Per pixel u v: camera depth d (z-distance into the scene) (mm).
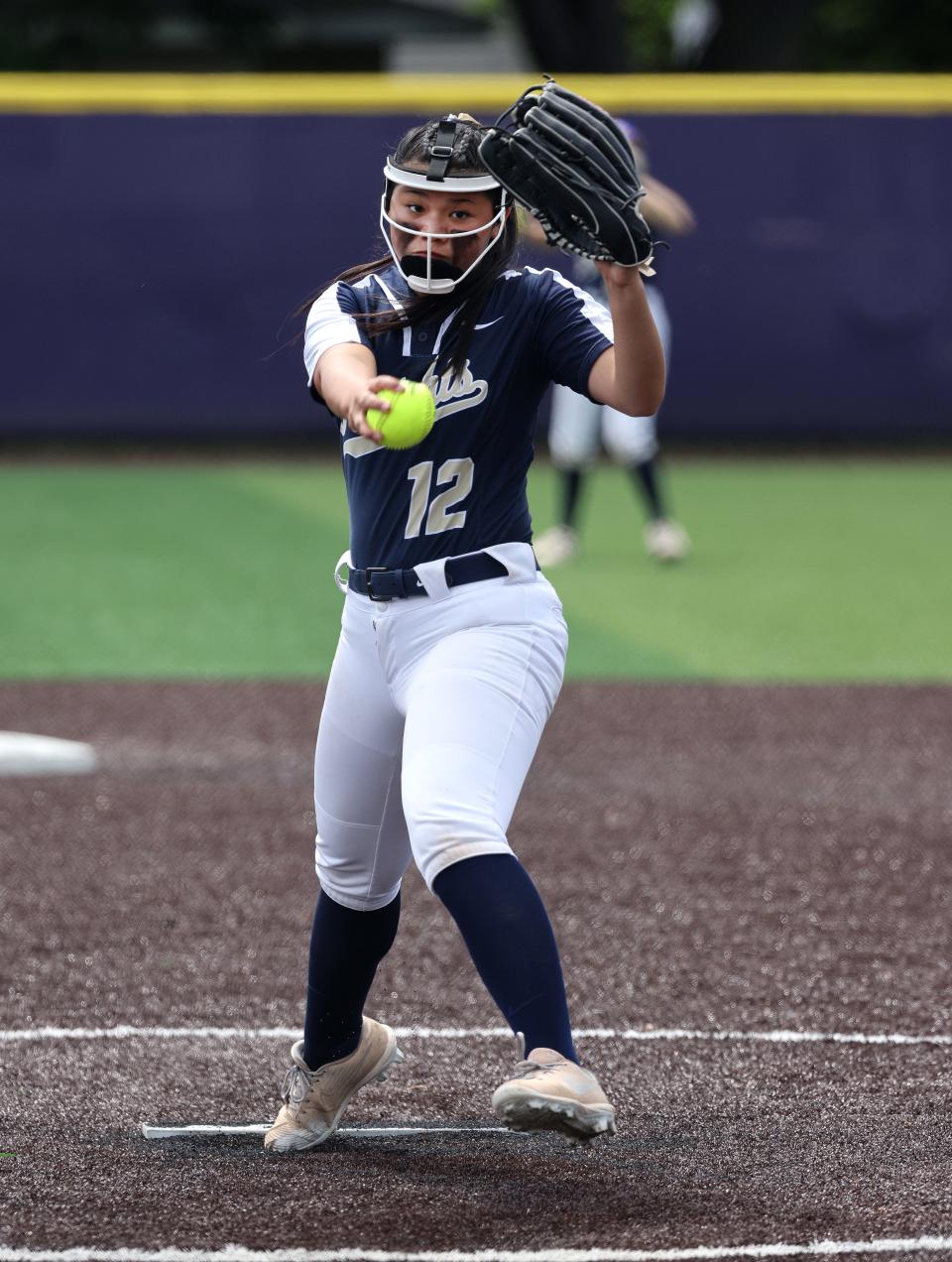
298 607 34812
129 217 52688
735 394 54250
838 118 52688
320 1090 12359
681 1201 11211
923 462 54188
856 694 28719
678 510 46344
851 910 18469
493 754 10828
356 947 12109
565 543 39188
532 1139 12508
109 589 36031
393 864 11938
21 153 52219
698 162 52938
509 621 11094
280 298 53219
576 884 19297
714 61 74125
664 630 33125
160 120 52156
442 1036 14883
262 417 53938
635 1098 13336
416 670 11117
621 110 52688
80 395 53594
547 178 10289
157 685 28922
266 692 28609
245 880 19438
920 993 15898
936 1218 10898
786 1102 13227
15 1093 13477
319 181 52594
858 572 38469
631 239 10305
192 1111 13180
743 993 15891
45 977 16297
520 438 11250
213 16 83312
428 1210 11070
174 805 22406
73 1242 10562
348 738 11547
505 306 11133
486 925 10469
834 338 53875
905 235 53250
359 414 10211
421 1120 13008
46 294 52969
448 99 52219
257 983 16234
